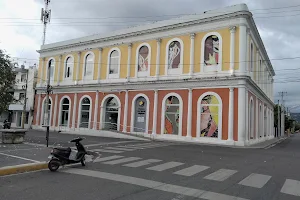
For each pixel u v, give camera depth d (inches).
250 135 992.9
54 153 368.2
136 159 468.4
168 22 1081.4
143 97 1114.7
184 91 1006.4
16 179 307.1
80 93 1321.4
